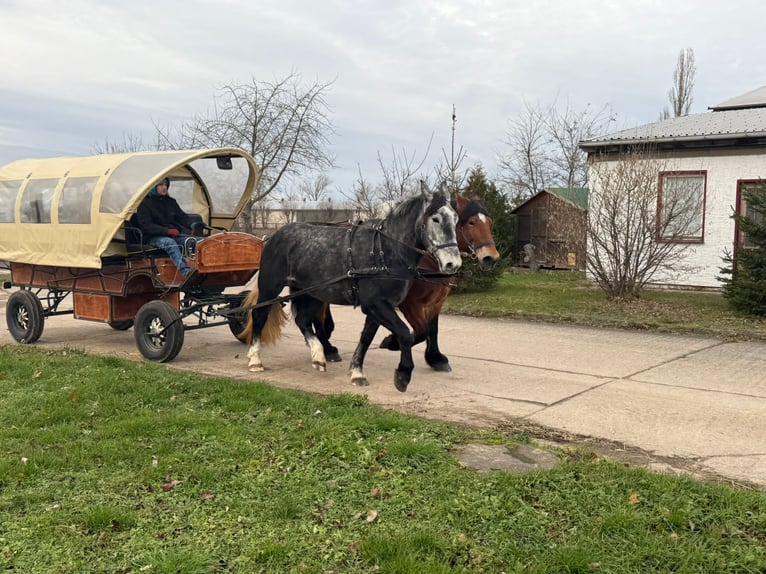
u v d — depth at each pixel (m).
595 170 17.94
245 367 9.03
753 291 12.55
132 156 9.50
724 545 3.84
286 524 4.23
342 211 31.89
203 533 4.12
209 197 11.02
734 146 16.39
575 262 18.80
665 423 6.33
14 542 4.00
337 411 6.38
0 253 10.59
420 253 7.37
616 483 4.63
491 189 21.41
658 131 17.84
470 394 7.49
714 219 16.73
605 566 3.67
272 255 8.75
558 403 7.07
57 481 4.89
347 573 3.68
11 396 7.04
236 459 5.28
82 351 9.41
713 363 9.07
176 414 6.30
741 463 5.27
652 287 17.53
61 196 9.59
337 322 13.09
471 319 13.27
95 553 3.89
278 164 23.64
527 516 4.22
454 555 3.84
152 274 9.30
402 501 4.51
